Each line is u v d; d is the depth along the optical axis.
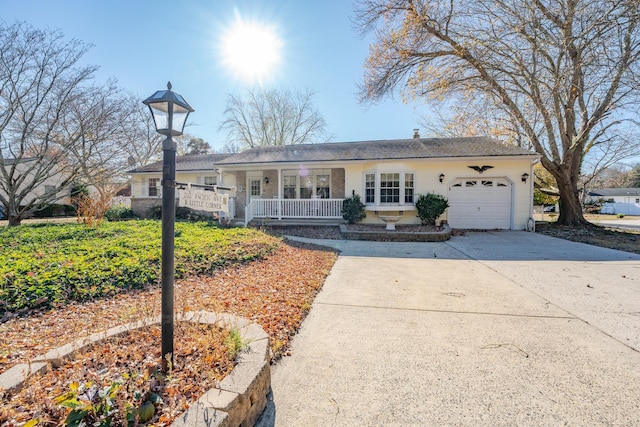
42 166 12.88
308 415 2.10
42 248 5.95
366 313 3.92
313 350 2.99
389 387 2.40
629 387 2.36
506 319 3.69
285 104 28.33
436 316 3.80
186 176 16.94
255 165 13.28
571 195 13.09
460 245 9.01
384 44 12.76
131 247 6.01
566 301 4.30
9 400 1.71
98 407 1.49
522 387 2.38
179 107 2.25
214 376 2.00
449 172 12.58
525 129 12.91
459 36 11.85
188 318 2.87
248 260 6.25
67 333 3.02
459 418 2.05
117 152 14.34
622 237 10.44
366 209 12.61
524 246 8.79
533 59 11.34
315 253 7.57
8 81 11.34
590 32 9.88
